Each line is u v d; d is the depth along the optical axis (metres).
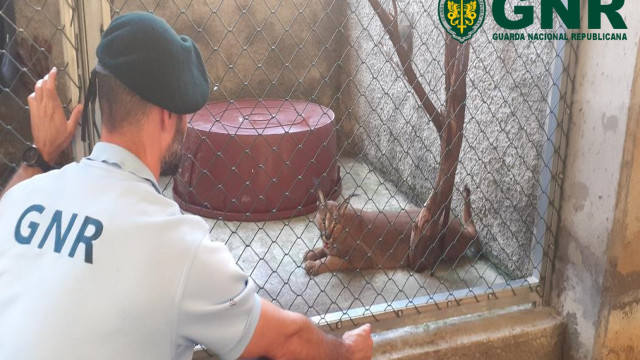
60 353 0.94
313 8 4.14
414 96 3.31
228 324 1.07
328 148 3.32
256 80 4.15
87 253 0.98
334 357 1.31
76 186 1.06
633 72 1.76
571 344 2.09
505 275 2.63
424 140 3.28
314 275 2.56
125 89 1.05
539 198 2.11
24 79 1.72
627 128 1.81
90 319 0.95
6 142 1.77
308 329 1.24
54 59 1.71
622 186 1.86
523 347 2.04
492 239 2.73
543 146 2.23
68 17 1.38
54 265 0.99
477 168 2.81
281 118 3.41
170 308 0.99
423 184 3.35
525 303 2.15
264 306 1.15
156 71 1.04
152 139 1.10
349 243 2.54
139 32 1.04
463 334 1.97
